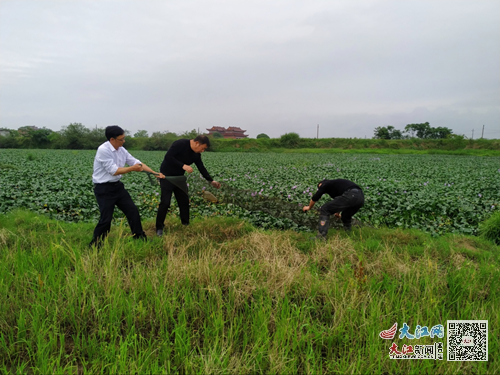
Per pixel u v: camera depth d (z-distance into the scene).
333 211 5.21
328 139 55.66
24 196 8.47
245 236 5.27
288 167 19.44
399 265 4.12
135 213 4.89
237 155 38.03
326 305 3.32
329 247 4.68
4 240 4.64
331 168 18.97
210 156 34.94
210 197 6.32
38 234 5.13
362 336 2.92
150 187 10.40
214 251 4.43
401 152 47.94
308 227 6.33
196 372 2.43
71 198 8.07
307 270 3.97
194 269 3.78
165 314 3.06
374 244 4.97
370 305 3.20
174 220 6.12
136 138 54.97
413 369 2.53
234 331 2.95
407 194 9.82
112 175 4.48
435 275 3.87
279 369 2.48
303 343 2.79
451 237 5.82
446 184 11.98
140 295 3.38
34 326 2.76
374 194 9.49
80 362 2.63
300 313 3.17
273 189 9.99
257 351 2.64
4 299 3.14
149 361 2.53
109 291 3.26
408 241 5.38
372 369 2.56
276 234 5.43
